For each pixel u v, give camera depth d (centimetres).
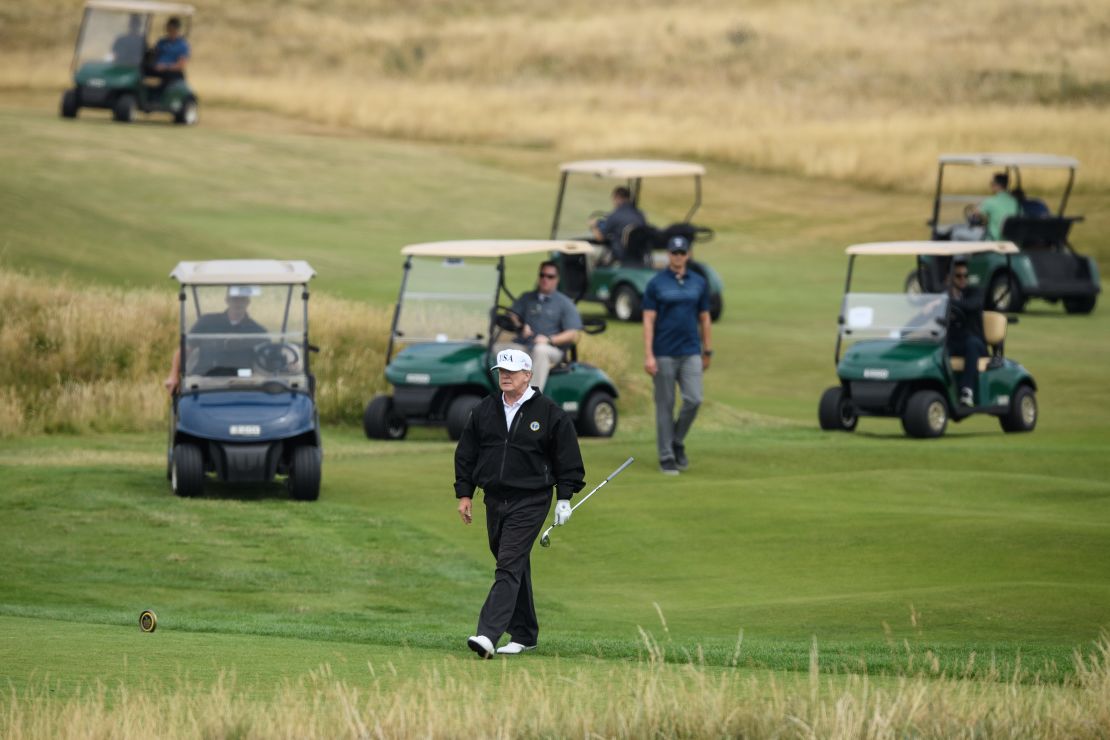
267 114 17888
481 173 15100
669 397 5325
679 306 5275
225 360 4891
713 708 2255
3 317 7262
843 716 2194
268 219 12219
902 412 6344
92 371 7012
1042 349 8731
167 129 15275
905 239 13050
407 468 5516
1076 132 16512
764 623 3350
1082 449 5809
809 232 13400
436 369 6088
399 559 4125
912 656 2889
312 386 4928
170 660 2756
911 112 19550
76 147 13512
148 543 4225
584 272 8269
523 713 2247
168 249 10512
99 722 2145
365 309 8131
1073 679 2634
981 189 14538
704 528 4366
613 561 4069
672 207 14300
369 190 13850
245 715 2209
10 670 2627
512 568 2877
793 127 17788
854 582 3747
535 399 2902
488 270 6203
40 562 4025
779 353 8675
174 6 15462
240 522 4481
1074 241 12581
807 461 5616
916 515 4394
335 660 2794
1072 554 3900
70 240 10169
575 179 15188
